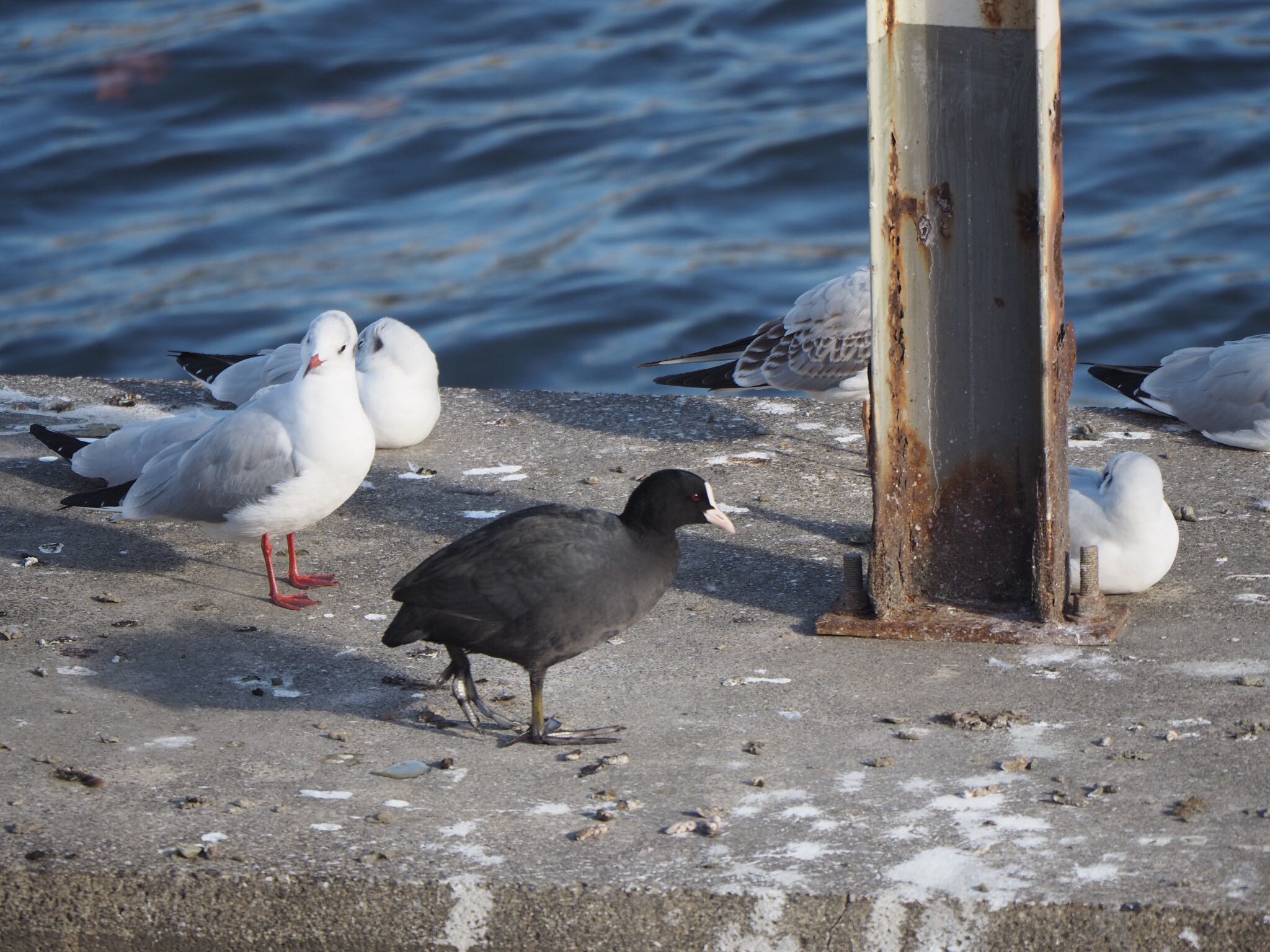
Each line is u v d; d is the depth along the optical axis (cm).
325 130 3384
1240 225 2722
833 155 3116
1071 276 2623
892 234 1052
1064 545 1072
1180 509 1291
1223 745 916
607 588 932
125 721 980
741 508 1339
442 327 2670
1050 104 990
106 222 3075
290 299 2783
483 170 3206
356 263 2888
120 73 3625
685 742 948
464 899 791
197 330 2691
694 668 1054
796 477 1406
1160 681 1005
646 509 957
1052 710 971
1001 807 855
